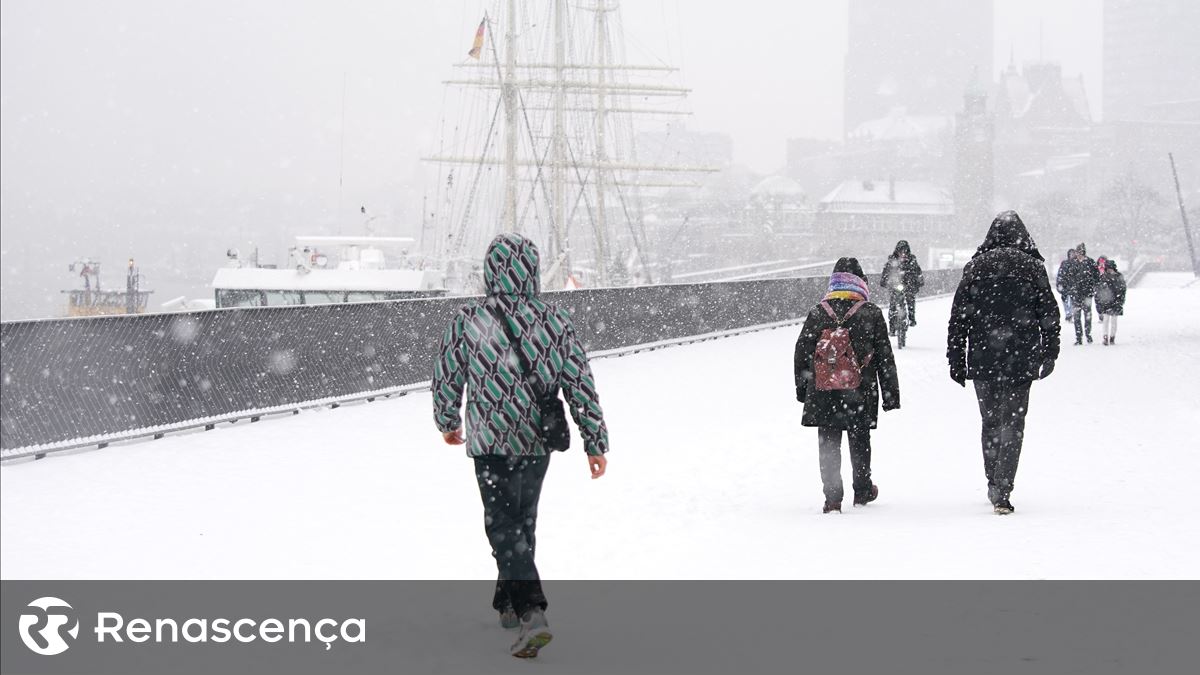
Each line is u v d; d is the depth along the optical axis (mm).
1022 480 11055
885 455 12664
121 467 11609
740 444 13336
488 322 5809
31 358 12086
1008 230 9836
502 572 5723
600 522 9242
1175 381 19547
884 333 9805
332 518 9305
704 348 26797
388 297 34594
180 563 7844
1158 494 10250
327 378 16531
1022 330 9445
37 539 8531
